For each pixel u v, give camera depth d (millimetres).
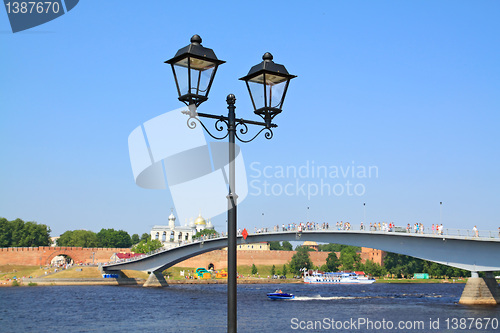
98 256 193750
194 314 72062
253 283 178750
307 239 92875
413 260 195125
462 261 71812
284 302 89500
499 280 177375
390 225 81688
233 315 13352
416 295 108312
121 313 73500
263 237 100312
